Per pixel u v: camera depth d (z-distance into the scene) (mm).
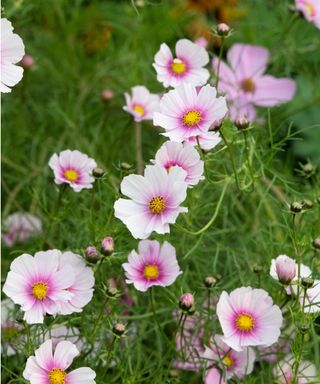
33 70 1873
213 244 1582
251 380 1354
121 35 2008
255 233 1568
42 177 1704
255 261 1540
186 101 1289
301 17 1713
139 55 1925
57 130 1867
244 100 1780
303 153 1837
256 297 1275
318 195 1511
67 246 1548
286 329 1413
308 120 1861
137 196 1247
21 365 1405
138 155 1681
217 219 1621
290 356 1403
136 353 1445
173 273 1296
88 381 1226
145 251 1305
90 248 1263
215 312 1424
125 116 1840
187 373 1448
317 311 1297
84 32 1963
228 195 1577
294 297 1332
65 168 1413
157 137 1804
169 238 1450
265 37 1959
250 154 1427
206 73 1409
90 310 1408
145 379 1359
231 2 1991
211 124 1273
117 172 1689
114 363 1414
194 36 1968
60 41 1975
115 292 1290
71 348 1233
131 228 1234
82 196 1582
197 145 1286
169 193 1239
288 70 1889
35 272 1244
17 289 1233
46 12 1986
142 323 1445
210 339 1402
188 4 1991
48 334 1370
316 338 1286
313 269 1406
